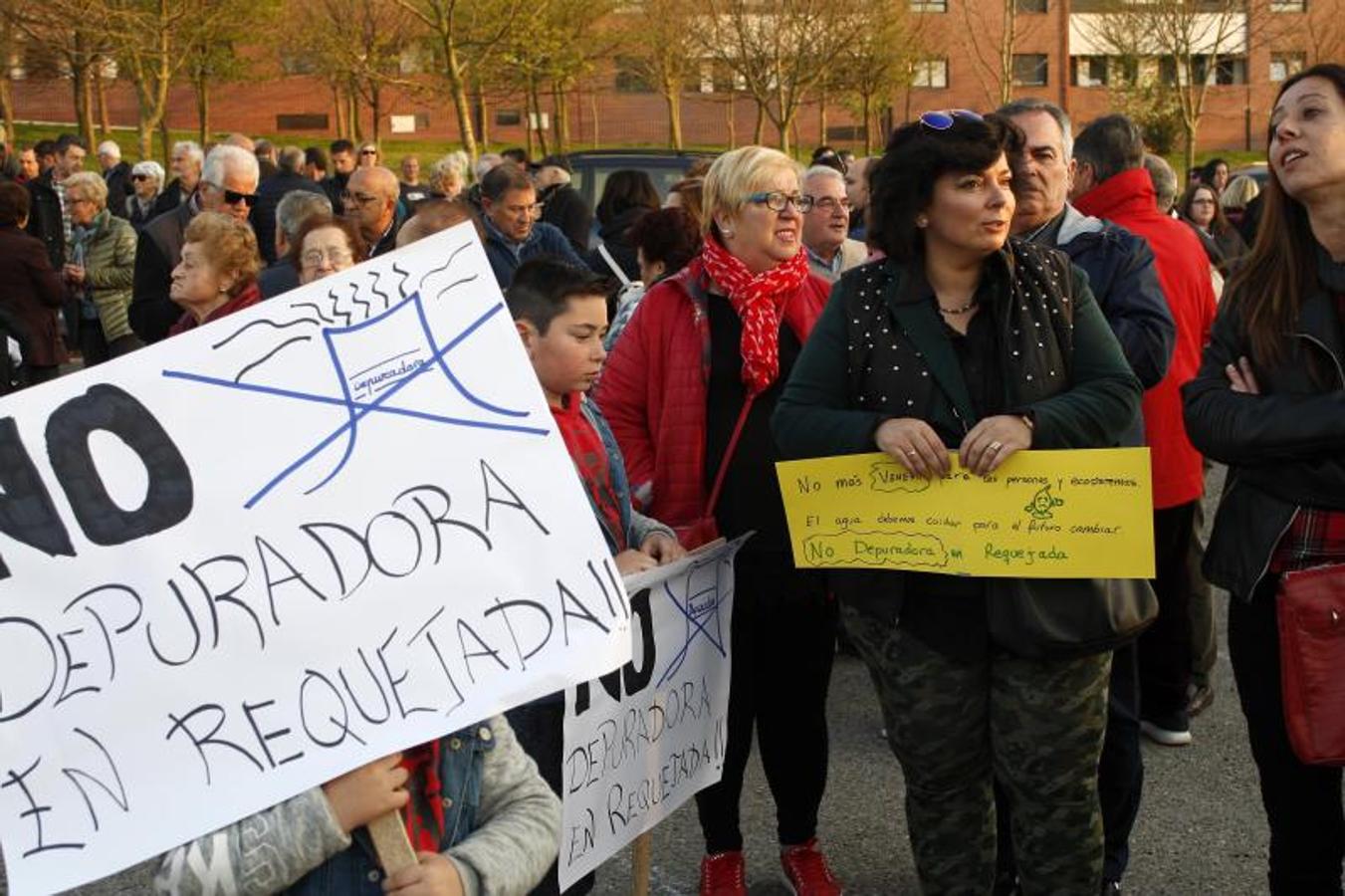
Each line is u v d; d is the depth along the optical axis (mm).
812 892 3811
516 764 2213
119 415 1977
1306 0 32844
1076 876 3029
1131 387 2977
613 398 3818
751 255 3701
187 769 1933
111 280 9719
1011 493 2861
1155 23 29203
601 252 7207
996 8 34812
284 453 2025
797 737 3797
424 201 5398
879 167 3008
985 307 2992
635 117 37094
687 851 4305
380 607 2031
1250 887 3934
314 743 1969
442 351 2111
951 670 2990
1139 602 2945
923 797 3105
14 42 24125
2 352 6984
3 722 1887
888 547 2953
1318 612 2766
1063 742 2945
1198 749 4926
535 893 3098
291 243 5402
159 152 30828
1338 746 2758
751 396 3703
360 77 25594
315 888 2014
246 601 1982
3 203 8328
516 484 2111
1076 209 4488
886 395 2980
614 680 3020
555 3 24469
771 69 26062
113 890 4145
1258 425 2834
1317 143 2791
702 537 3631
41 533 1932
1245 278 3000
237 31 24344
